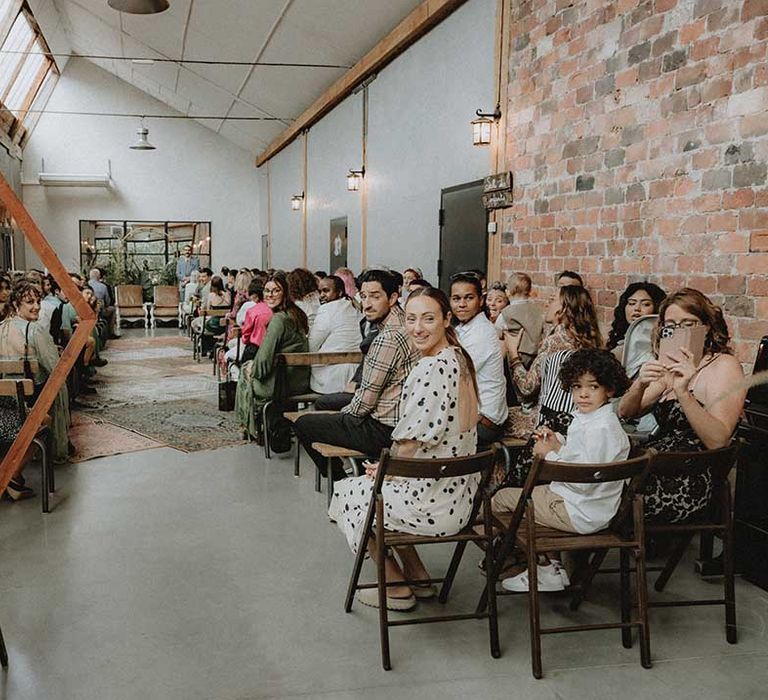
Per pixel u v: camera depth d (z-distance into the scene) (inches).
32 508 166.2
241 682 96.9
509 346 165.9
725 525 109.3
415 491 106.8
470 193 277.4
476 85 271.4
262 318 251.1
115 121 737.0
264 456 212.7
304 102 544.1
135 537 148.7
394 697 93.8
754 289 142.6
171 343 533.0
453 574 118.7
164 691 94.7
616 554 142.5
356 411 148.2
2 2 442.9
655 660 103.7
